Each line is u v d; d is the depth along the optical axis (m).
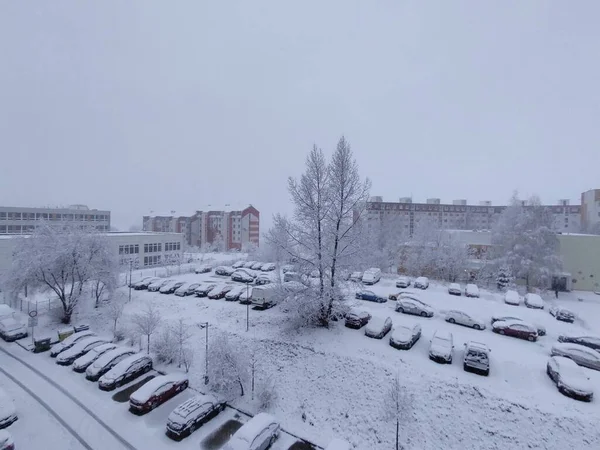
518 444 14.18
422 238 50.50
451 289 32.66
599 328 27.36
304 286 24.06
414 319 25.86
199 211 97.31
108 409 16.80
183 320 27.03
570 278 39.88
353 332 22.95
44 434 14.84
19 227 78.56
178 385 18.39
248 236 92.56
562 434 14.11
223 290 33.12
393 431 15.39
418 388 16.94
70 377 20.05
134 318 26.47
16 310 31.94
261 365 20.83
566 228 87.75
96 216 91.06
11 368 21.28
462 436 14.83
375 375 18.19
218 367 18.20
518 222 41.00
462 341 21.81
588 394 15.59
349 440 15.25
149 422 15.84
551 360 18.14
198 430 15.49
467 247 47.12
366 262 24.58
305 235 24.28
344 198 24.02
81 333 24.77
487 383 17.00
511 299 30.25
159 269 50.59
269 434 14.38
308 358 20.48
